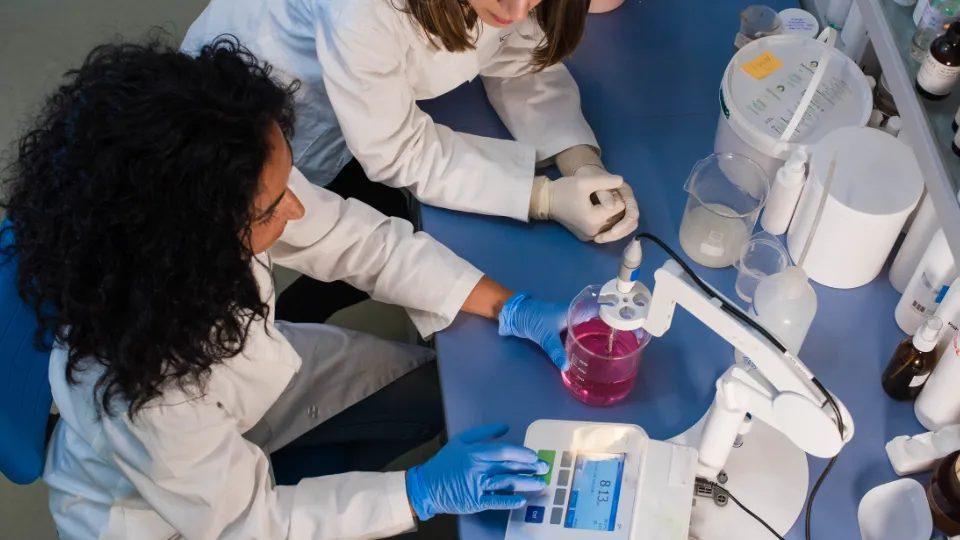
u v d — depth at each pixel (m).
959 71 0.99
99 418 1.04
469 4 1.27
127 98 0.83
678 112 1.57
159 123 0.82
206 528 1.10
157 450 1.04
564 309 1.26
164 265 0.86
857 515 1.11
